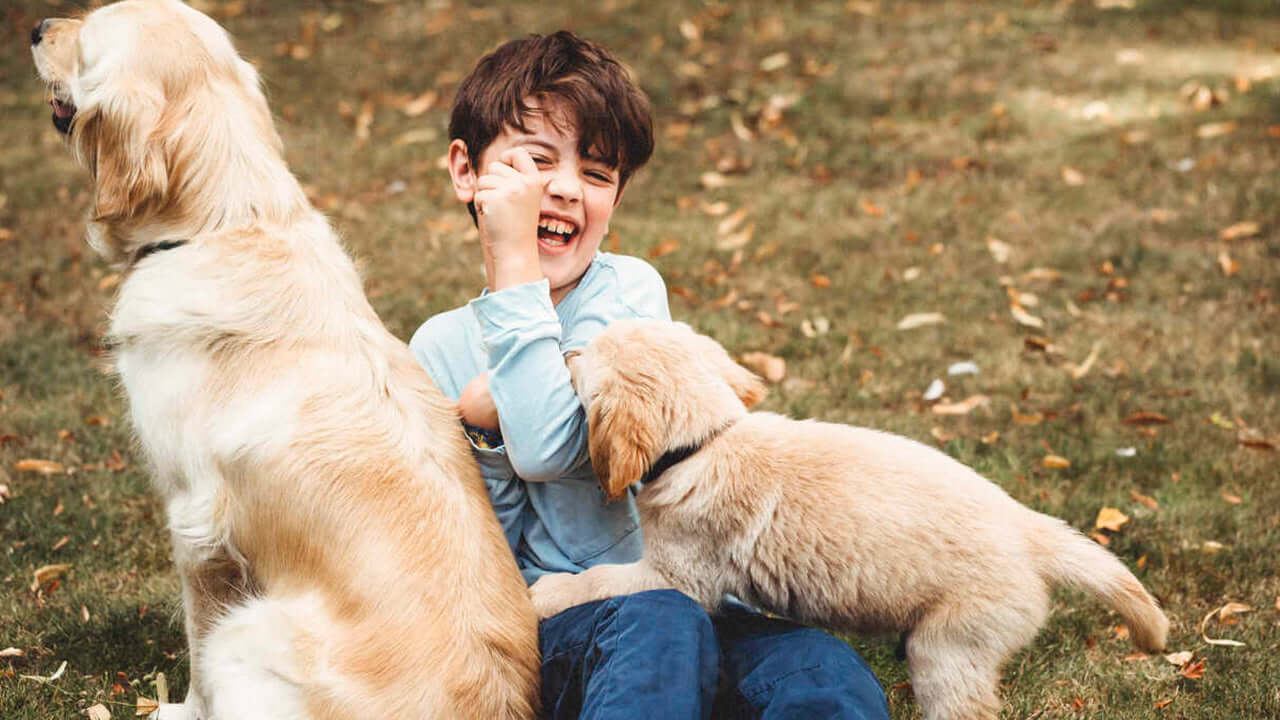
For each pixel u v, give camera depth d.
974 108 8.66
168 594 3.37
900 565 2.41
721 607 2.60
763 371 4.84
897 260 6.28
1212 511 3.81
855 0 11.37
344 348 2.40
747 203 7.19
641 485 2.61
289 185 2.61
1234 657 3.05
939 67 9.52
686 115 8.73
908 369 5.00
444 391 2.72
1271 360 4.96
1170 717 2.83
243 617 2.29
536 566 2.65
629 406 2.43
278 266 2.45
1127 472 4.13
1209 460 4.17
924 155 7.86
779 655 2.14
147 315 2.42
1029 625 2.43
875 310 5.66
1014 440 4.35
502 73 2.63
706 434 2.53
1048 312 5.57
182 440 2.38
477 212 2.71
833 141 8.16
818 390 4.79
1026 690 2.95
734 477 2.51
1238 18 10.61
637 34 10.32
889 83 9.21
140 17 2.53
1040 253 6.28
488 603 2.26
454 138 2.78
